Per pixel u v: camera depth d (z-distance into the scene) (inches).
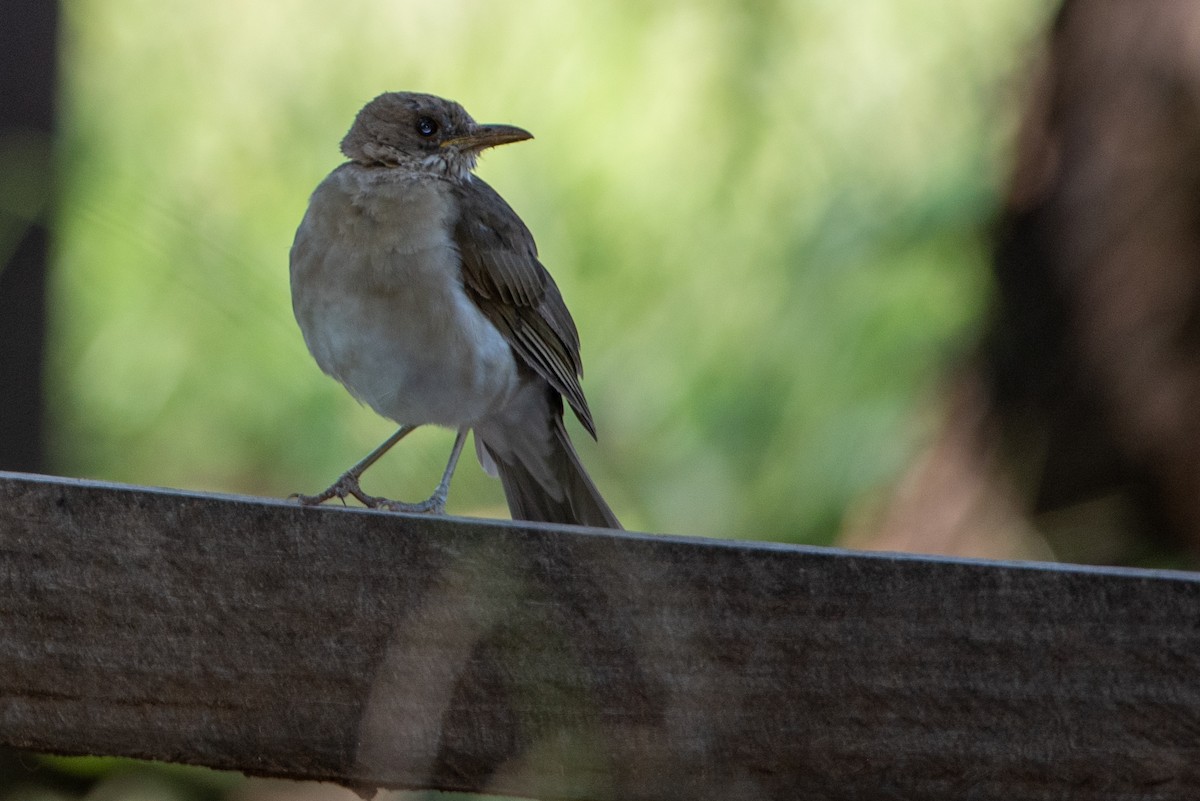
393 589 195.9
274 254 474.0
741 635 193.3
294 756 197.2
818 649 192.7
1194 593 189.3
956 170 470.0
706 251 486.6
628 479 479.5
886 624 192.1
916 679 191.8
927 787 192.2
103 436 476.4
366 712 196.1
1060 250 450.6
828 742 192.7
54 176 413.7
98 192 407.8
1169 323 439.5
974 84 490.0
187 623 197.0
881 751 192.2
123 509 197.2
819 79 495.5
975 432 463.5
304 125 504.7
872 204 474.3
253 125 503.5
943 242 463.8
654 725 194.2
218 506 196.7
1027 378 457.7
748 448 466.3
